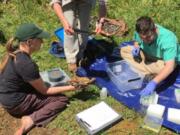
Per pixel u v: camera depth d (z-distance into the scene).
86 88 1.92
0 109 1.82
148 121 1.70
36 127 1.72
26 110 1.75
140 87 1.89
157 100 1.81
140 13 2.44
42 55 2.15
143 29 1.72
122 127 1.71
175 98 1.83
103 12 2.03
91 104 1.83
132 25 2.34
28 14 2.49
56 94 1.79
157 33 1.81
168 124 1.69
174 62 1.81
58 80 1.92
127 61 2.04
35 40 1.63
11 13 2.50
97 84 1.94
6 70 1.68
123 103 1.82
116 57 2.11
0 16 2.48
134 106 1.80
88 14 1.96
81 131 1.70
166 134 1.67
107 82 1.95
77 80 1.80
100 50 2.16
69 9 1.89
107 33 2.01
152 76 1.92
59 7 1.89
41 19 2.45
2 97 1.72
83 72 2.02
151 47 1.89
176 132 1.67
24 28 1.62
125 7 2.51
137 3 2.54
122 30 2.05
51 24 2.40
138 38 1.94
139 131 1.69
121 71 1.98
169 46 1.78
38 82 1.67
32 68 1.63
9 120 1.77
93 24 2.32
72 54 2.02
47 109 1.74
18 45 1.65
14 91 1.70
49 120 1.74
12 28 2.36
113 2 2.54
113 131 1.69
